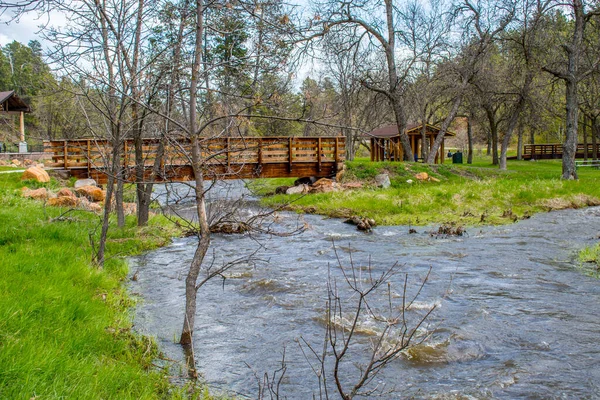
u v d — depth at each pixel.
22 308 5.98
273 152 27.05
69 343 5.53
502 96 40.25
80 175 24.14
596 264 11.37
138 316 7.85
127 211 17.73
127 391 4.90
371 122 43.59
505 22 34.19
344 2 32.69
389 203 21.02
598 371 6.02
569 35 38.28
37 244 10.06
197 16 6.13
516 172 35.09
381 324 7.55
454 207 20.52
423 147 39.59
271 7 6.15
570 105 32.03
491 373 6.00
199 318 7.88
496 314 8.03
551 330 7.34
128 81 8.27
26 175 21.61
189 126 6.54
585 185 25.56
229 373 6.00
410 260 12.02
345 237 15.39
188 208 21.42
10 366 4.45
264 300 8.79
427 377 5.92
